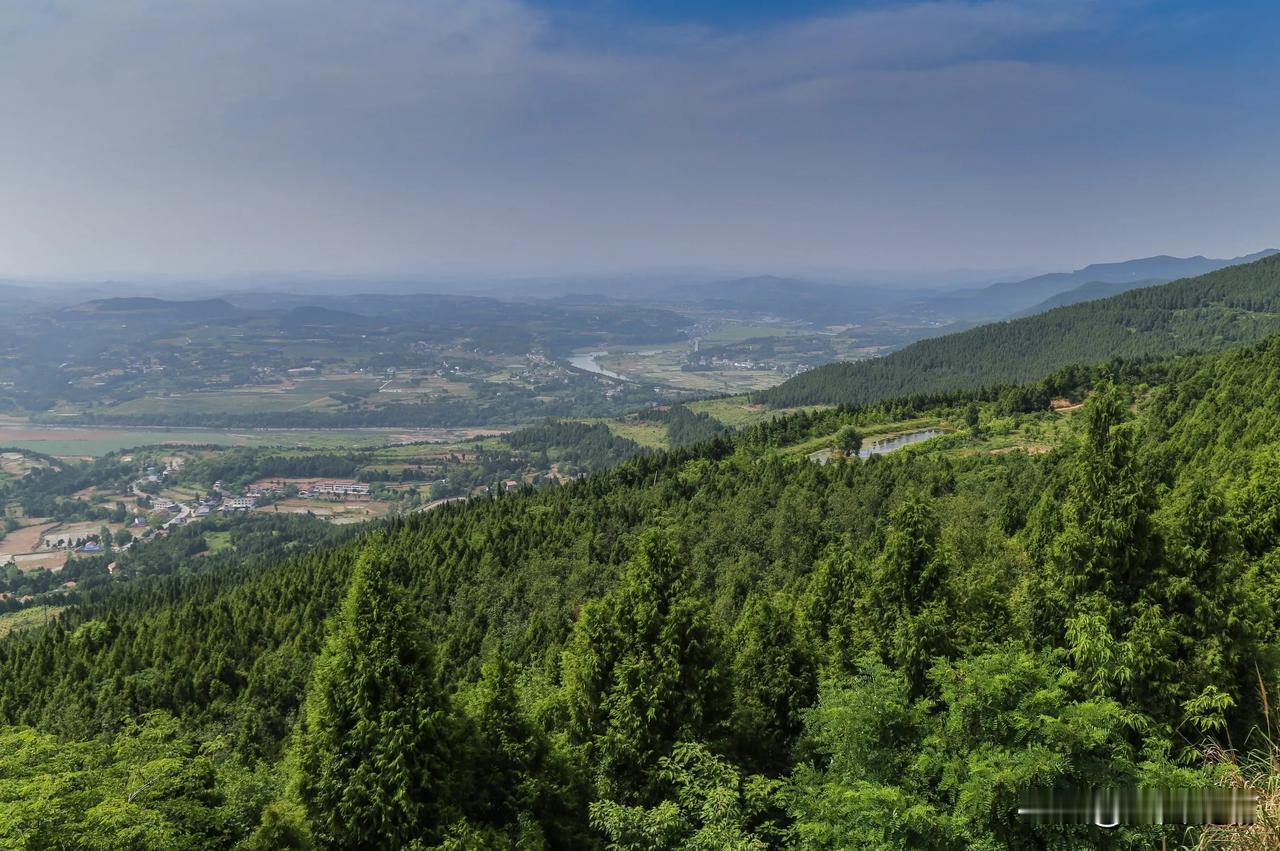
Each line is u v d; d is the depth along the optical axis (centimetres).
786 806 1850
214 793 1977
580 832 2009
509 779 1962
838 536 7106
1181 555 1977
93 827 1545
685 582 2334
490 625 6669
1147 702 1858
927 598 2345
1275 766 1146
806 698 2703
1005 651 1831
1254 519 2680
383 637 1755
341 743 1739
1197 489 2056
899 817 1448
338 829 1698
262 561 13962
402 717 1708
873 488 7950
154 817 1616
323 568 8312
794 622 3228
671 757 2050
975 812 1415
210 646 6525
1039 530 2772
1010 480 7650
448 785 1739
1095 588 2059
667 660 2184
